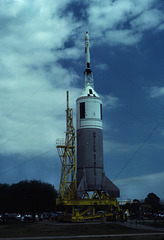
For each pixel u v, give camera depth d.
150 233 33.94
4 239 28.34
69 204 56.12
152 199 84.62
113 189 61.06
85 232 36.88
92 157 60.62
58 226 43.59
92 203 57.78
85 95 63.69
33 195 78.12
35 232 38.34
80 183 59.09
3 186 92.12
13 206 79.44
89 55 69.50
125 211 58.62
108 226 43.28
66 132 63.62
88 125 61.69
